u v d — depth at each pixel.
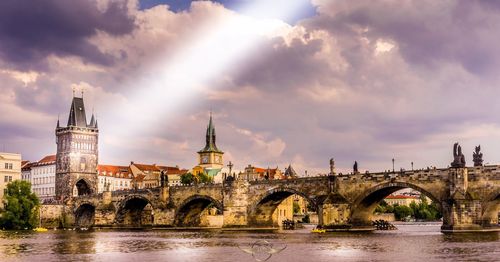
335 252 97.31
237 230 192.62
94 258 93.38
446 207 143.75
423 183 149.50
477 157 147.00
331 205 165.25
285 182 183.00
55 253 102.62
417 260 83.25
